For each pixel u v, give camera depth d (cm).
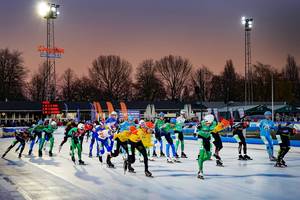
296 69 9094
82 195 883
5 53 7981
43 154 1922
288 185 998
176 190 944
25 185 1012
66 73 9300
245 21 5038
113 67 8944
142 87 9050
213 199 841
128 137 1234
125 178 1130
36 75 8819
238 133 1575
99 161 1577
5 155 1872
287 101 8062
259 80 8569
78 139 1479
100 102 7094
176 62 9025
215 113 4144
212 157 1678
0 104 6366
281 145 1345
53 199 839
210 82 9269
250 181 1060
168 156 1512
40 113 6519
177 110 7362
